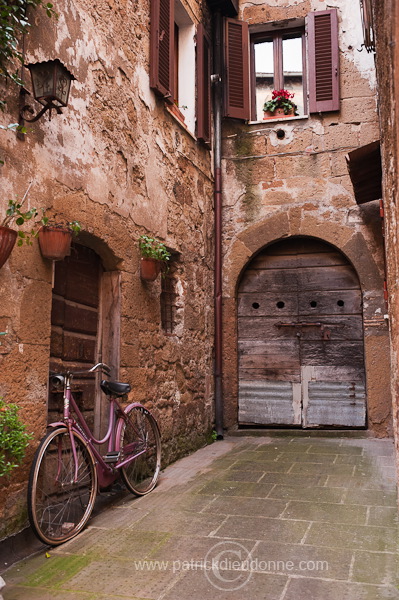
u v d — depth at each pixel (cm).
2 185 320
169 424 548
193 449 611
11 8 312
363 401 699
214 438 686
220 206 737
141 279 498
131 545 321
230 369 727
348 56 735
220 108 753
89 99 425
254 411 730
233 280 736
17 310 330
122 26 488
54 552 312
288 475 486
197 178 674
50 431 329
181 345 595
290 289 741
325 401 712
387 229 288
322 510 382
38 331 347
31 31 354
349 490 432
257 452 597
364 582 267
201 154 695
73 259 430
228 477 482
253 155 749
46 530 329
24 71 343
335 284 727
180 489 445
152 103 545
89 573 284
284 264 748
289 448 616
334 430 700
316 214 718
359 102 723
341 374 711
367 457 559
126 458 414
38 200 354
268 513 377
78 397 429
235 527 350
